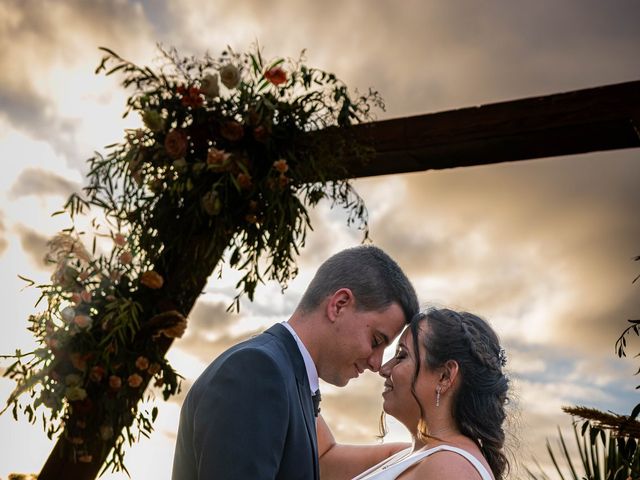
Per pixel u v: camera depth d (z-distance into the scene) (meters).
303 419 2.12
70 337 1.86
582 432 3.04
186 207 1.94
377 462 2.81
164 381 1.90
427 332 2.48
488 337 2.49
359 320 2.30
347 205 2.09
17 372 1.88
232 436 1.93
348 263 2.36
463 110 2.97
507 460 2.47
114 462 1.88
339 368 2.34
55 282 1.89
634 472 2.85
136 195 1.95
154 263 1.94
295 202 2.00
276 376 2.04
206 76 1.94
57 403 1.86
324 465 2.87
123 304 1.83
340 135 2.06
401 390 2.48
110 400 1.86
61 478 1.89
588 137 2.95
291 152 2.01
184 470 2.12
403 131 3.00
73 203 1.92
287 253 1.99
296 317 2.34
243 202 1.98
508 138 2.94
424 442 2.45
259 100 1.97
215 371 2.07
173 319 1.87
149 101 1.97
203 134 1.98
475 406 2.41
